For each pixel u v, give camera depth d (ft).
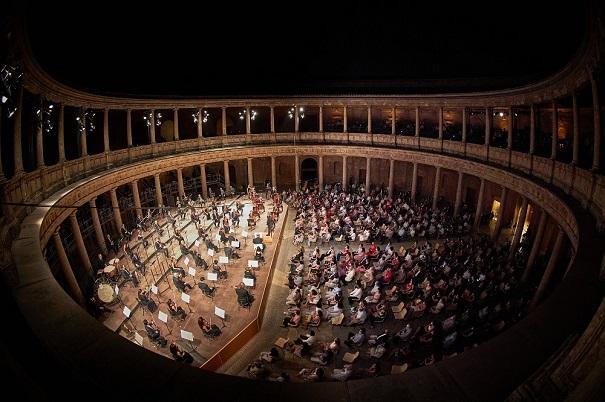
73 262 85.30
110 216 99.25
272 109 145.07
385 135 137.90
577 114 64.90
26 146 76.38
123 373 25.23
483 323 62.69
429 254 89.30
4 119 66.33
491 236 101.09
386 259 86.12
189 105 127.03
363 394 24.17
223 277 82.79
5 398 15.70
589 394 14.97
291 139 147.43
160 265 86.33
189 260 90.12
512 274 77.46
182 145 127.54
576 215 56.70
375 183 154.81
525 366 26.32
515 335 29.63
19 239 49.01
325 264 87.97
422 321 69.15
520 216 85.46
